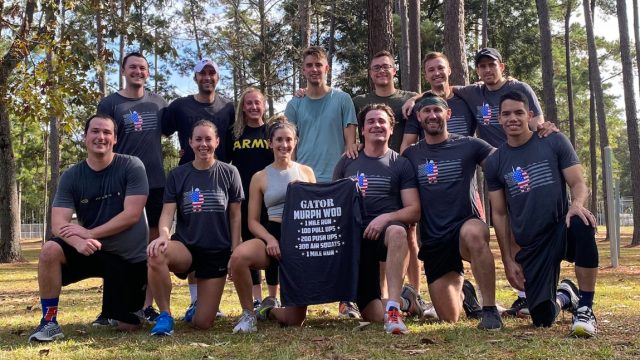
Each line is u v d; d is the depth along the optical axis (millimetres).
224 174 5371
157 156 6352
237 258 4969
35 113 13516
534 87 35688
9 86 13594
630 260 13445
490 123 5918
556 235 4598
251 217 5484
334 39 34375
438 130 5195
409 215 5160
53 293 4852
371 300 5250
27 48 13102
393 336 4484
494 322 4707
